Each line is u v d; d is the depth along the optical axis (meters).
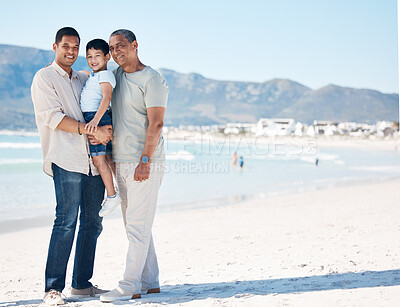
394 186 19.27
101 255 7.05
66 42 3.51
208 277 4.80
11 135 99.44
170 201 15.34
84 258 3.85
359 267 4.44
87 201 3.75
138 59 3.66
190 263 5.95
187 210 12.94
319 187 19.94
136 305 3.25
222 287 3.95
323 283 3.75
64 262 3.57
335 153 61.03
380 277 3.84
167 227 9.81
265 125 78.69
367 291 3.25
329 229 8.22
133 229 3.62
